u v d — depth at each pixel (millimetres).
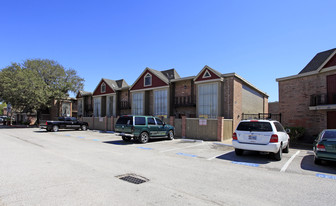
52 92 33469
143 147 11414
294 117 15562
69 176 5633
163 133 14492
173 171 6441
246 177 5965
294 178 5922
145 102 24500
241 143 8680
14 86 29062
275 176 6109
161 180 5492
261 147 8156
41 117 41812
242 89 19906
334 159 6996
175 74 25703
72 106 44781
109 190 4641
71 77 38500
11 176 5559
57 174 5805
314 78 14555
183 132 16797
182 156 9008
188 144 13000
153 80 23812
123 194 4422
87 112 35906
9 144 12031
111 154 9070
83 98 36406
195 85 20812
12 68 32438
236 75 18062
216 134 15023
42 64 35906
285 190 4902
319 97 13953
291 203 4148
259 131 8367
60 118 23469
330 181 5684
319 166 7461
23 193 4363
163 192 4609
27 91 29109
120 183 5156
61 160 7668
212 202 4117
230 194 4582
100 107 31688
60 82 35688
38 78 31828
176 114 22234
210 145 12664
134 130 12617
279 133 8570
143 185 5051
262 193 4680
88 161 7562
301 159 8703
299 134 13867
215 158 8711
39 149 10242
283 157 9086
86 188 4727
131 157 8492
